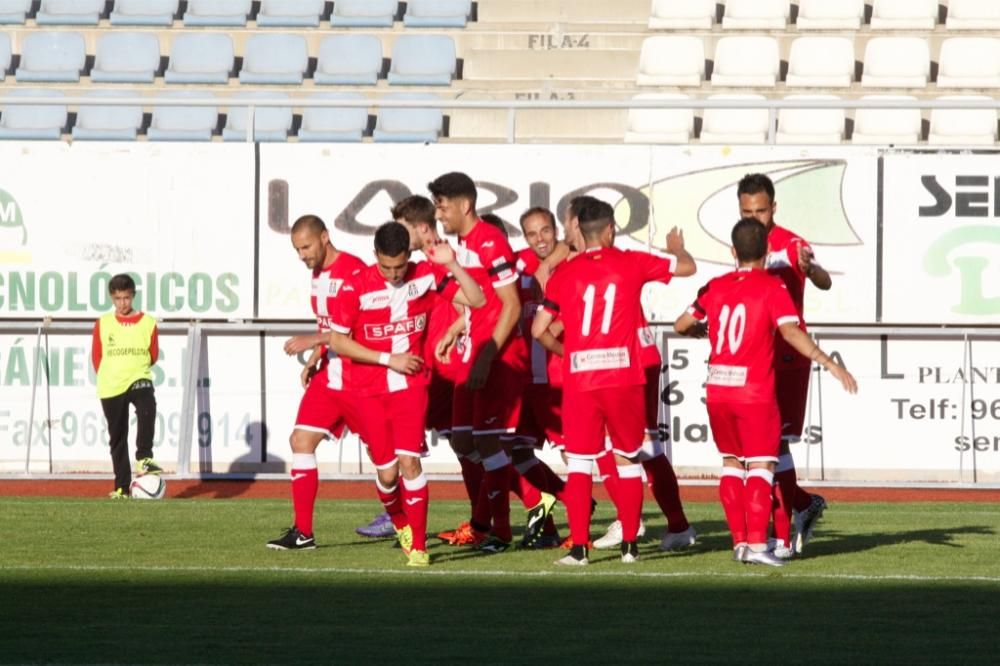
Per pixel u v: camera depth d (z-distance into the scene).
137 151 53.94
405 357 30.03
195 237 53.75
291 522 39.53
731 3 77.31
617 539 34.16
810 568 30.72
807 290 52.94
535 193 53.03
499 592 27.47
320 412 32.88
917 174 52.47
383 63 77.38
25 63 76.56
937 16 77.50
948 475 52.81
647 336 33.38
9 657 21.53
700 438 52.94
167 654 21.75
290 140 70.94
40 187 54.12
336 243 53.41
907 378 53.03
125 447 48.75
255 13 80.62
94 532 37.22
